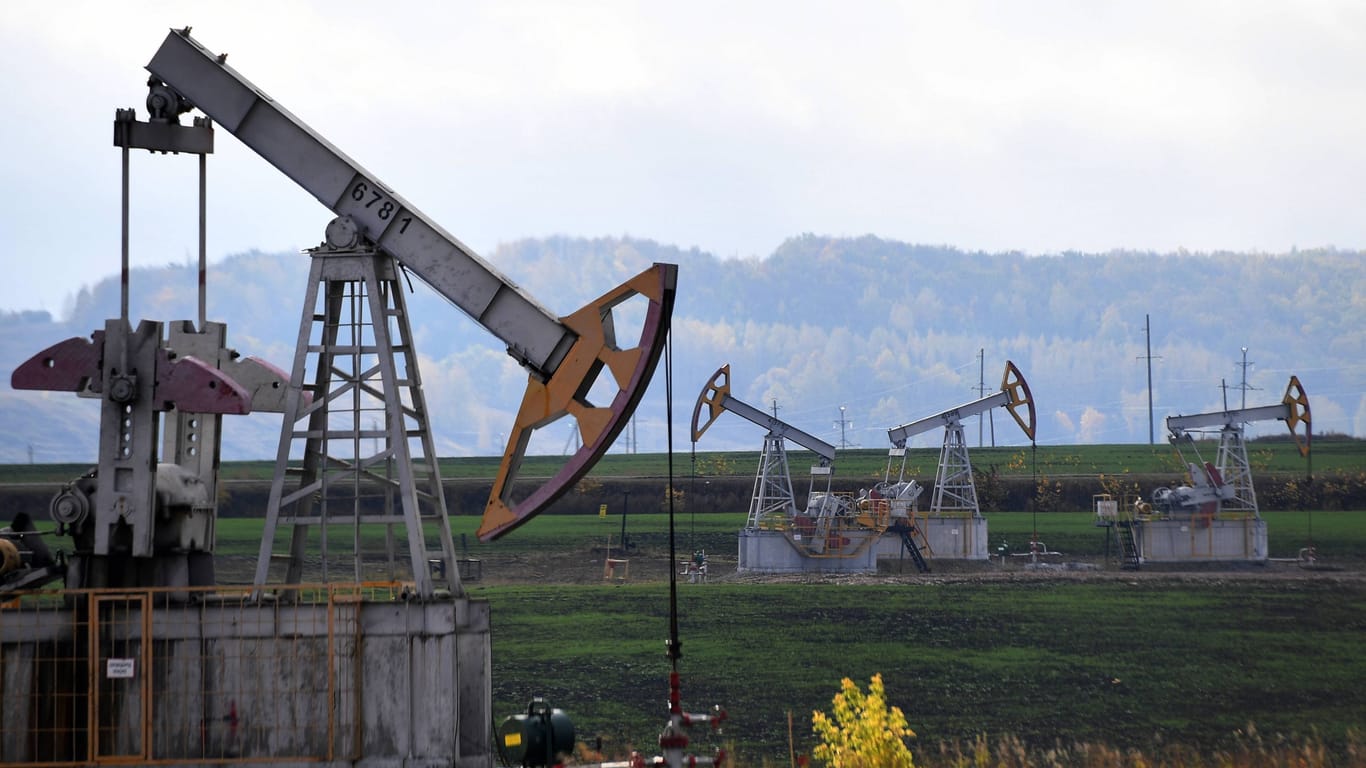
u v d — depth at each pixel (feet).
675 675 102.42
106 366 118.62
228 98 127.03
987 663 290.56
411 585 124.16
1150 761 207.31
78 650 117.70
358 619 116.57
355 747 115.44
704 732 221.25
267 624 116.98
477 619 123.24
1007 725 235.20
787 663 286.25
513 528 126.31
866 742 130.41
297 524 125.18
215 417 131.44
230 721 116.06
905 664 287.07
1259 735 230.89
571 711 237.45
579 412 124.77
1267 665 290.76
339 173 126.41
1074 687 267.80
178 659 116.78
